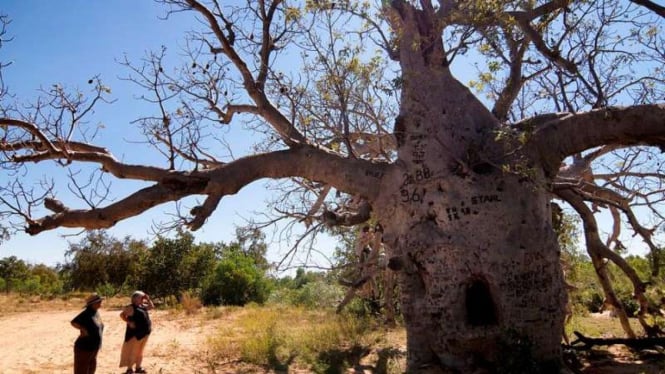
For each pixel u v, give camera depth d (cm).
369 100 970
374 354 1081
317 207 1141
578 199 984
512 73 952
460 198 812
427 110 875
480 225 796
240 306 2672
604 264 1047
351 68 891
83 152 826
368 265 1242
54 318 2061
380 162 935
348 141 909
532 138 819
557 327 791
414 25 913
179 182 805
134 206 786
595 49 803
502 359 745
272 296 2894
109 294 3328
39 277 4894
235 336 1382
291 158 892
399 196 866
